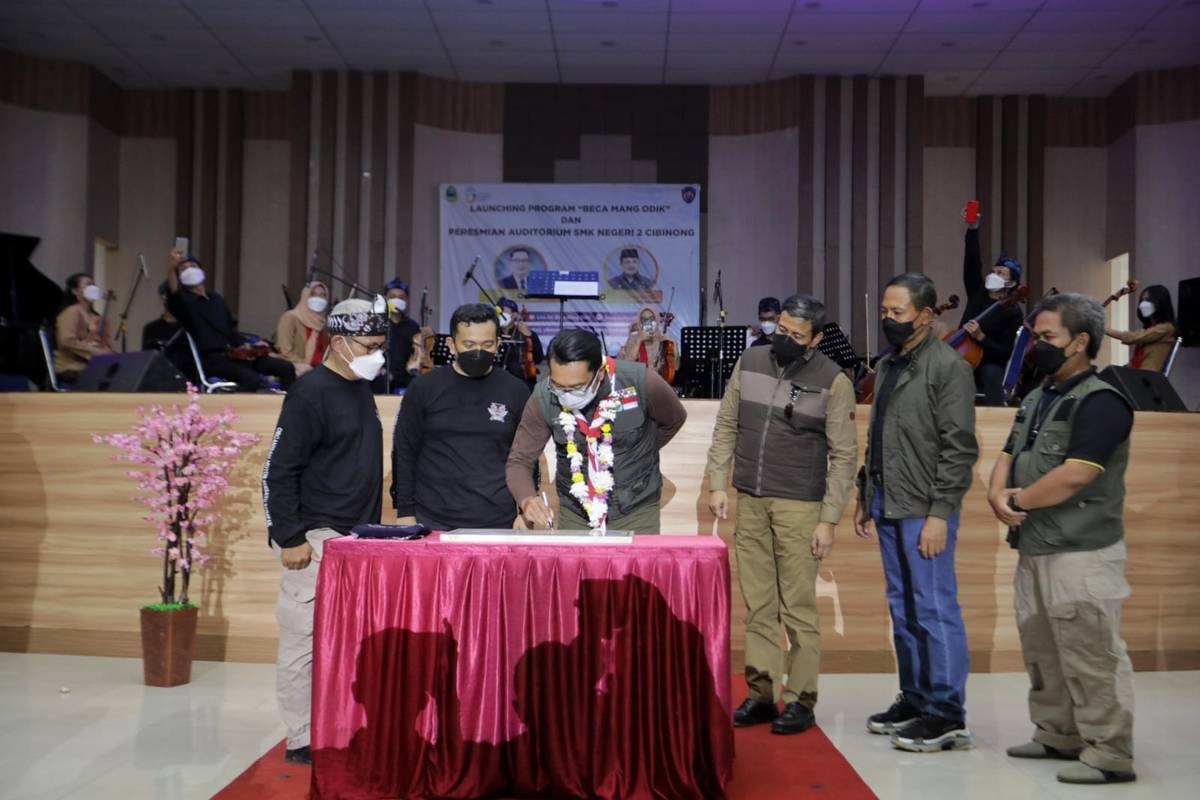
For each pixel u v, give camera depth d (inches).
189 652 167.5
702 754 112.3
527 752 113.8
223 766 126.4
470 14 397.7
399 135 456.1
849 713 154.1
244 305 481.1
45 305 342.6
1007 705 159.2
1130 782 125.1
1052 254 472.4
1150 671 180.5
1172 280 436.1
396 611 114.7
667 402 137.9
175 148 484.4
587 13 395.5
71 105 450.6
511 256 460.4
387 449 179.8
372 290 451.5
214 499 179.6
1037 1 378.3
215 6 393.4
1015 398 218.5
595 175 469.4
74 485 186.1
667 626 113.2
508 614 114.7
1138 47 417.4
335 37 421.7
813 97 454.3
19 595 187.2
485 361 135.6
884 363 147.0
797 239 454.0
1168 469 180.9
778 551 146.7
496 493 137.3
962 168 476.4
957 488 136.3
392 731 113.5
